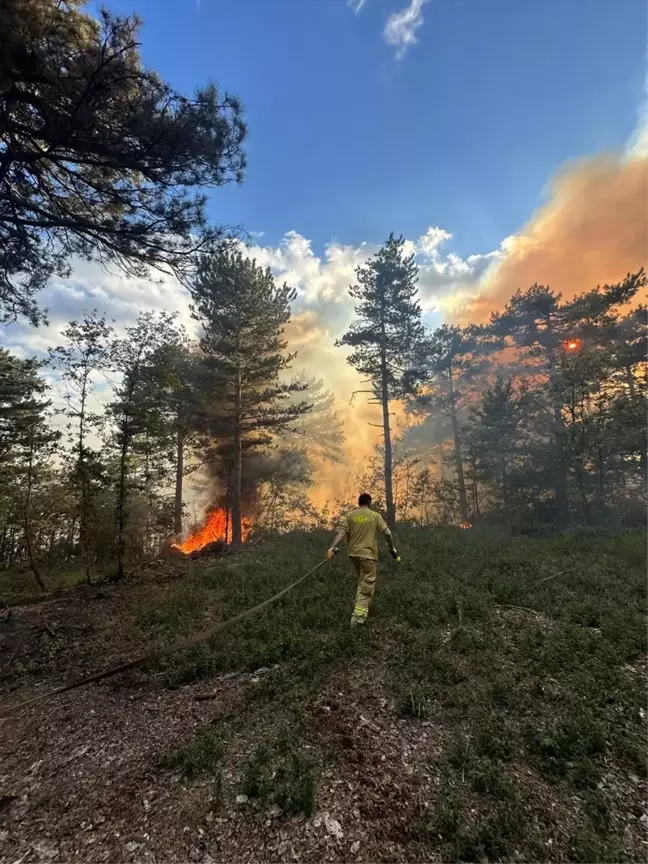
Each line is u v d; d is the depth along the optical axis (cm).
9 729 424
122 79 639
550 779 289
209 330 2173
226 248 849
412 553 1060
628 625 520
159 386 1280
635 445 1848
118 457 1225
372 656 484
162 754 348
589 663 427
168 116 706
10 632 736
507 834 246
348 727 359
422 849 244
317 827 263
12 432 1395
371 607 623
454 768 303
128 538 1319
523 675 419
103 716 428
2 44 574
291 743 339
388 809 272
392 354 2508
